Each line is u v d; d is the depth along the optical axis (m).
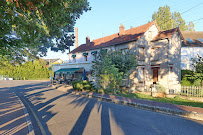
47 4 4.03
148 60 18.36
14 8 3.97
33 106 8.67
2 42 5.31
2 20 4.32
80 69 21.77
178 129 4.97
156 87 13.52
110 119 6.08
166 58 16.70
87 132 4.72
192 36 27.20
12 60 7.26
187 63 22.94
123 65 14.23
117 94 13.38
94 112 7.21
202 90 11.23
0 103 9.31
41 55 21.98
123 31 21.50
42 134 4.61
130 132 4.71
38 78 44.69
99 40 26.66
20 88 20.16
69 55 30.61
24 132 4.62
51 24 5.23
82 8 13.00
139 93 14.99
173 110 6.86
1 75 48.81
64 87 19.66
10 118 6.11
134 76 17.06
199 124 5.48
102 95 12.02
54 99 11.06
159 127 5.16
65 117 6.41
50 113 7.09
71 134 4.58
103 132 4.71
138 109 7.88
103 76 14.04
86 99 11.02
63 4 4.21
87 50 24.81
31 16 4.29
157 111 7.42
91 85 15.75
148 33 18.67
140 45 17.44
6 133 4.52
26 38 4.77
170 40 16.70
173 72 16.84
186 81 15.48
